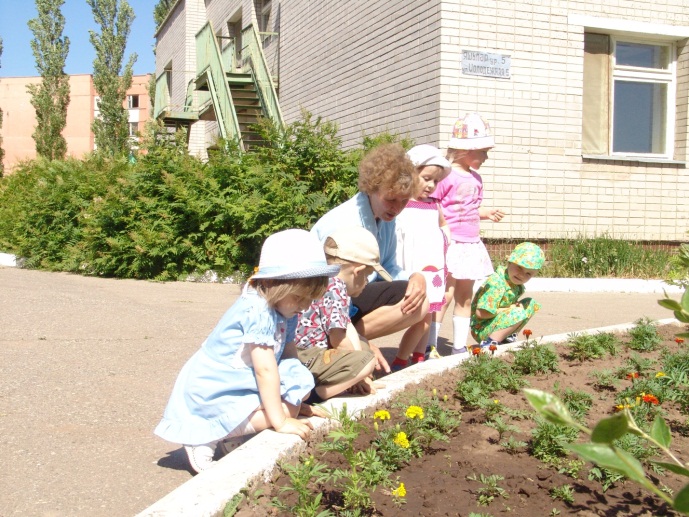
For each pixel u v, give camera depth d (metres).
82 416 4.00
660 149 12.12
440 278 4.87
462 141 5.68
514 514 2.64
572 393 3.93
